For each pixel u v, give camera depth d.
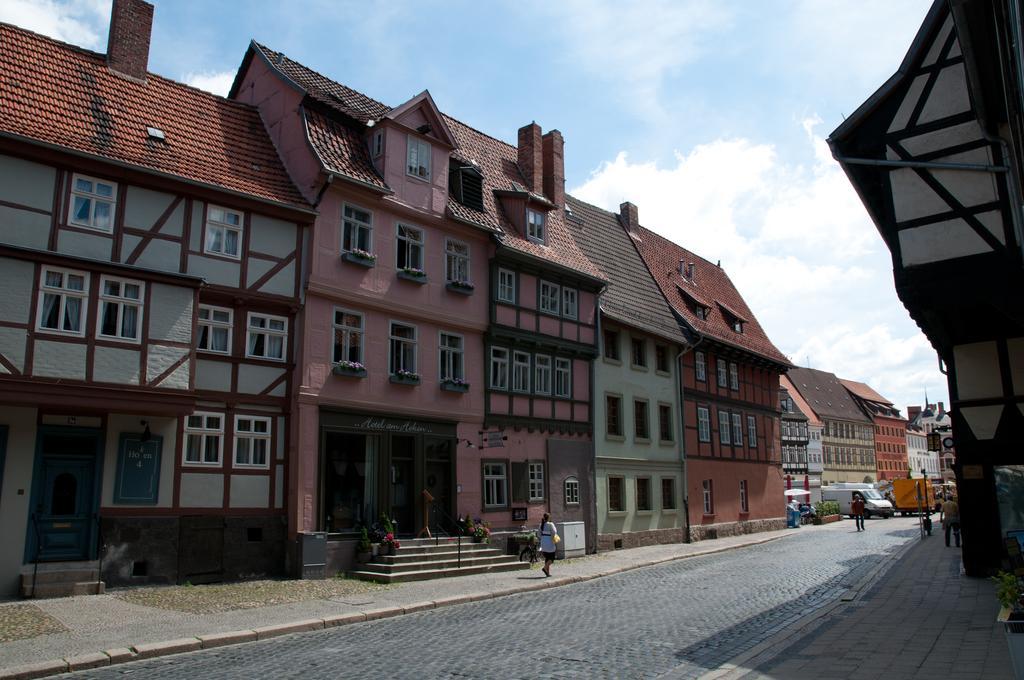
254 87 22.81
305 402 19.11
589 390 28.41
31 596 14.65
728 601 15.61
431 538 21.16
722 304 41.06
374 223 21.39
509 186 28.50
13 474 15.06
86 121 17.12
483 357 24.31
